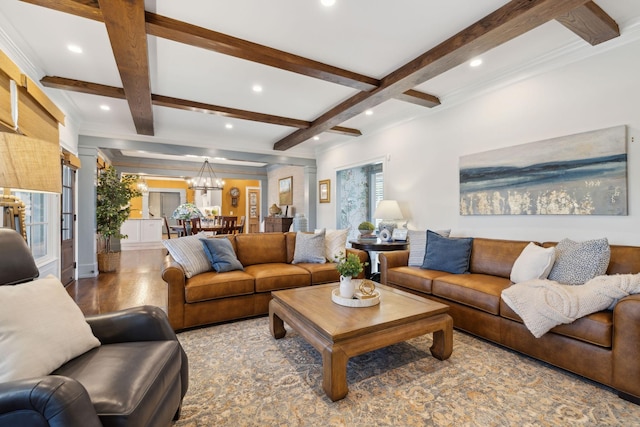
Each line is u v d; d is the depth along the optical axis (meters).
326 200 6.54
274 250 3.81
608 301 1.89
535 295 2.10
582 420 1.56
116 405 0.99
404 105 4.27
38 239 3.68
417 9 2.21
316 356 2.26
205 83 3.45
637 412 1.62
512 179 3.17
